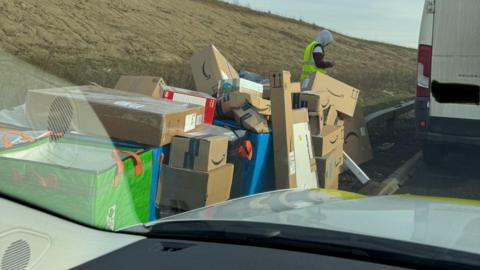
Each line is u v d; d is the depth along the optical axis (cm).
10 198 214
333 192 322
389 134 1216
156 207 380
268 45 3669
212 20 3959
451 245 191
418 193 748
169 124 400
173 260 196
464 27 797
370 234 203
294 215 234
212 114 538
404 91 2541
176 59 2188
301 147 579
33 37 1778
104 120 384
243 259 194
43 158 269
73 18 2356
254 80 749
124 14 2961
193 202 429
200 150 428
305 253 197
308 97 641
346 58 4206
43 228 209
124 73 1402
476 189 761
